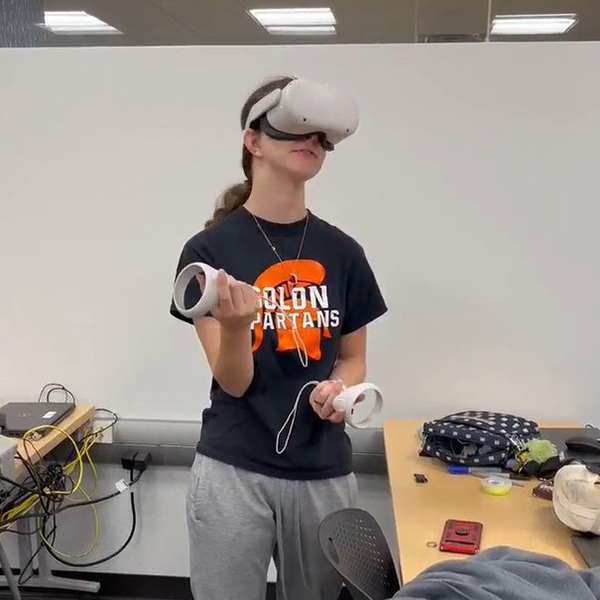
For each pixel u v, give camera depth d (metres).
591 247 2.16
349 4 3.64
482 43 2.11
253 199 1.42
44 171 2.28
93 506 2.43
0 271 2.34
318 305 1.42
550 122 2.12
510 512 1.51
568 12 3.61
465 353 2.24
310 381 1.40
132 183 2.26
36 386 2.38
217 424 1.43
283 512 1.41
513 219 2.17
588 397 2.22
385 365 2.27
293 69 2.17
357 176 2.19
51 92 2.24
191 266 1.20
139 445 2.35
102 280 2.31
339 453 1.45
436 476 1.74
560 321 2.20
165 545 2.43
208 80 2.19
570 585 0.95
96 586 2.41
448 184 2.17
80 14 3.88
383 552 1.32
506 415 1.97
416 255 2.21
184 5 3.78
